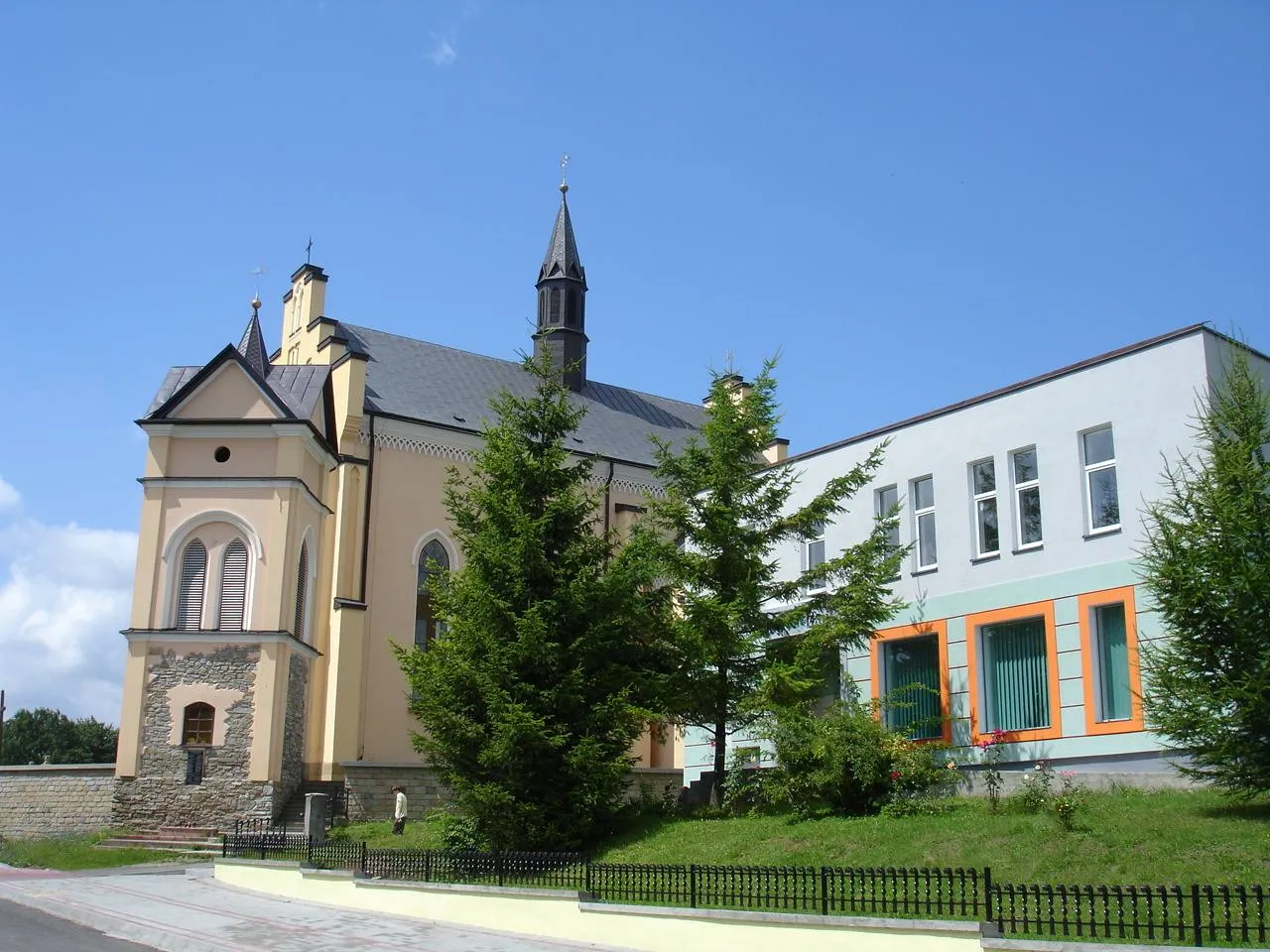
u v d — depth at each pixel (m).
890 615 26.42
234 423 38.41
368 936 19.03
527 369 28.36
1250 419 19.50
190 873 29.81
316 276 47.19
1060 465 25.78
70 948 18.30
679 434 54.09
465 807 24.83
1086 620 24.73
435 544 44.12
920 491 29.16
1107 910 12.92
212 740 36.34
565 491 27.16
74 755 87.31
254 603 37.28
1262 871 15.23
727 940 15.73
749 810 25.34
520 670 25.08
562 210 55.28
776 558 32.50
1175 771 21.64
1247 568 17.70
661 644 27.31
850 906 15.91
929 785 22.81
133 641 36.97
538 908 18.81
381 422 43.44
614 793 25.11
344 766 38.06
